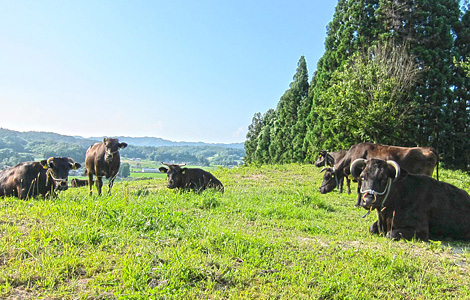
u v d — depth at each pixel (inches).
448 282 195.9
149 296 154.4
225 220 324.8
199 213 344.8
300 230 308.0
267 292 170.4
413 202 290.4
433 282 195.0
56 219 257.8
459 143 1240.2
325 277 188.5
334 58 1314.0
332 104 1031.6
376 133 986.7
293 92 1803.6
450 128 1214.3
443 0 1300.4
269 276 186.2
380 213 302.4
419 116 1130.0
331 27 1358.3
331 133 1222.3
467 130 1259.8
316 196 470.9
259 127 2689.5
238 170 957.8
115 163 506.9
